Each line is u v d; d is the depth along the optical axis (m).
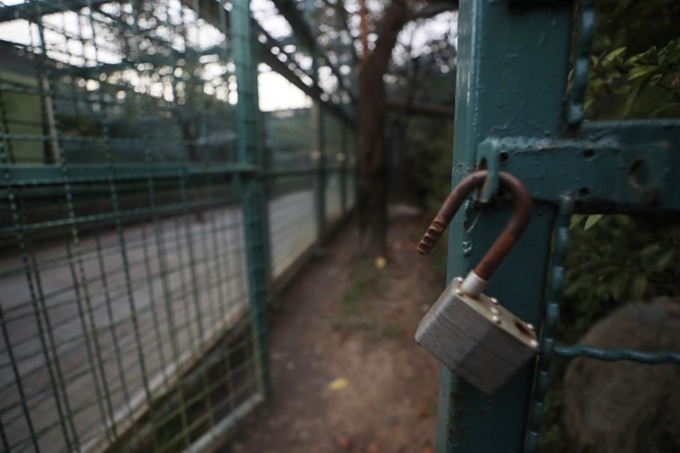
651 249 0.98
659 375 1.18
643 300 1.21
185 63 2.06
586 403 1.39
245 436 2.03
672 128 0.44
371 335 2.98
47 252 1.59
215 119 2.37
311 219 5.27
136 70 1.51
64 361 2.15
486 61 0.49
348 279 4.31
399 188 9.83
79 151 1.77
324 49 5.16
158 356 2.27
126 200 1.55
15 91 1.09
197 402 2.15
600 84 0.84
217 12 1.99
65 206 1.30
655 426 1.14
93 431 1.66
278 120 3.96
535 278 0.53
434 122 8.97
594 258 1.08
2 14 1.21
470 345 0.48
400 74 8.12
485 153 0.48
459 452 0.62
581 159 0.47
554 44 0.47
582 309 1.74
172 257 4.20
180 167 1.68
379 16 4.46
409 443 1.94
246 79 1.96
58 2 1.36
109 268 3.77
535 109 0.48
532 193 0.49
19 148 1.41
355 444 1.96
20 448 1.55
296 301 3.75
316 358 2.75
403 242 5.95
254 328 2.14
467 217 0.52
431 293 3.81
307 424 2.11
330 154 6.46
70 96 1.24
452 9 3.44
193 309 2.99
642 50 1.03
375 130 4.70
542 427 1.59
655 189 0.45
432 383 2.38
